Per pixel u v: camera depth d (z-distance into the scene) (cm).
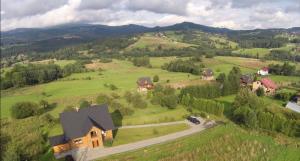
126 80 15700
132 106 10081
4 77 17250
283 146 5916
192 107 9756
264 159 5306
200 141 6450
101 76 17450
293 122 6838
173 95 9894
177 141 6675
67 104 11300
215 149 5862
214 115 8869
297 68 17525
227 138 6406
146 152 6112
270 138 6400
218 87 11169
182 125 8062
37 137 7212
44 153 6512
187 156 5616
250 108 8000
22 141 6881
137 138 7175
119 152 6325
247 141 6119
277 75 16000
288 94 10288
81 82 15725
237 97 8700
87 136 6631
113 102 10169
